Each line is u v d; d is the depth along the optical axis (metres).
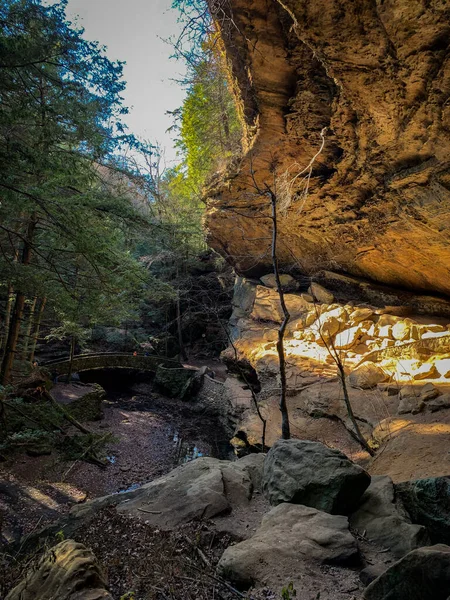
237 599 3.08
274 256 6.81
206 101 18.45
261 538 3.61
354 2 5.23
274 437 10.17
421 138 7.25
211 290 25.52
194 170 23.23
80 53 9.47
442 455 6.38
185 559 3.63
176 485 4.93
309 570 3.26
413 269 13.51
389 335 13.31
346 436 9.47
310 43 6.08
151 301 26.98
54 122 9.56
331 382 11.88
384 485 4.45
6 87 8.62
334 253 15.70
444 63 5.46
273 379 13.43
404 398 9.23
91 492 11.09
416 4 4.83
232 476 5.03
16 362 14.45
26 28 8.77
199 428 16.53
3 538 8.12
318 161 10.34
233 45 8.00
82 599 2.56
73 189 10.66
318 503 4.21
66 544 3.13
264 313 19.16
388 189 9.62
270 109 8.88
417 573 2.67
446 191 8.09
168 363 21.66
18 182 8.88
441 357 10.87
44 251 11.77
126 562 3.64
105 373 21.17
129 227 11.64
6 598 2.84
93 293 11.18
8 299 12.89
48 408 11.41
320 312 16.61
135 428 16.30
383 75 6.23
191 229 22.16
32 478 11.04
